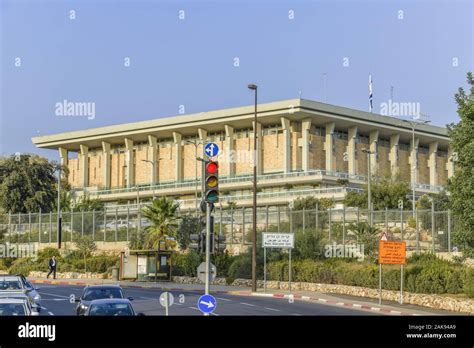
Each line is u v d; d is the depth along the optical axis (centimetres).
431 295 3569
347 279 4381
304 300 3900
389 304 3597
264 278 4650
